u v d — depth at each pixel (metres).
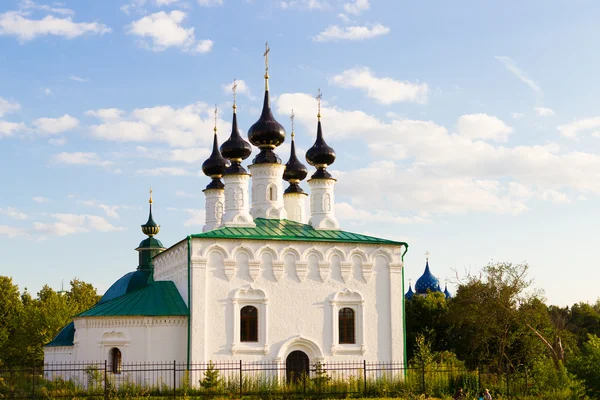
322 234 56.84
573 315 129.00
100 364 47.97
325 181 60.50
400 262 56.25
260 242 52.75
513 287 73.25
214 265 51.44
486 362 77.38
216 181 66.69
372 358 54.31
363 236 57.31
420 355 64.38
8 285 99.44
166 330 50.59
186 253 52.16
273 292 52.59
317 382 48.00
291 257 53.59
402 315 55.62
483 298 74.06
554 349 75.50
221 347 50.56
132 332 50.44
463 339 79.06
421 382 50.34
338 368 53.09
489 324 72.75
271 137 62.34
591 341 53.44
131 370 46.12
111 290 67.75
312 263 54.12
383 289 55.66
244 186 59.12
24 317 87.94
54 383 47.84
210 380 45.78
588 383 51.09
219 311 50.97
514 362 75.62
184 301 52.16
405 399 46.25
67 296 103.06
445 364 60.88
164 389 46.81
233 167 59.59
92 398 43.62
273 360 51.62
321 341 53.19
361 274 55.19
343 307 54.44
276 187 62.16
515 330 75.44
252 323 51.97
